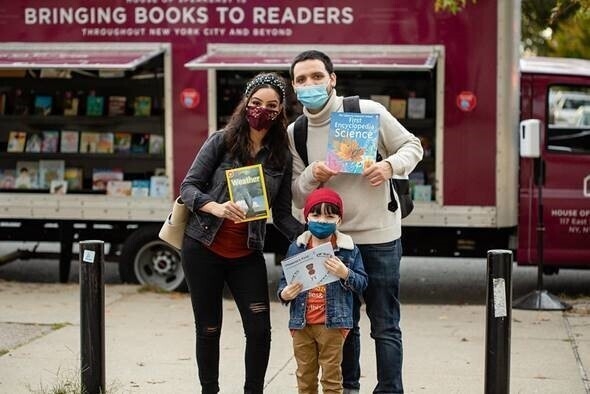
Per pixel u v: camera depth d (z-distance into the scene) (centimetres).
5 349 838
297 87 593
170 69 1114
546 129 1088
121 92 1160
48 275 1303
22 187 1167
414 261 1497
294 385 741
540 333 925
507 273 553
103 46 1120
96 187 1155
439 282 1292
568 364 808
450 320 1001
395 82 1112
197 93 1115
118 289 1127
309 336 600
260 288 613
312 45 1089
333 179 604
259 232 604
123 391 714
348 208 604
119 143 1154
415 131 1110
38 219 1160
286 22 1091
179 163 1123
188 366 791
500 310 553
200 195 597
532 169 1079
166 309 1030
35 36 1130
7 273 1316
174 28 1110
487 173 1076
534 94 1089
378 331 611
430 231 1111
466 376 768
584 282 1272
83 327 617
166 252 1145
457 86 1075
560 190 1077
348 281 581
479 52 1070
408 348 867
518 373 778
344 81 1120
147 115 1148
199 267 610
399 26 1077
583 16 1083
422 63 1031
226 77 1130
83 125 1168
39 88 1179
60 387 687
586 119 1080
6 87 1184
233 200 585
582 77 1084
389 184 611
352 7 1080
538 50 2073
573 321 980
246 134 604
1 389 713
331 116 586
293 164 617
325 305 590
